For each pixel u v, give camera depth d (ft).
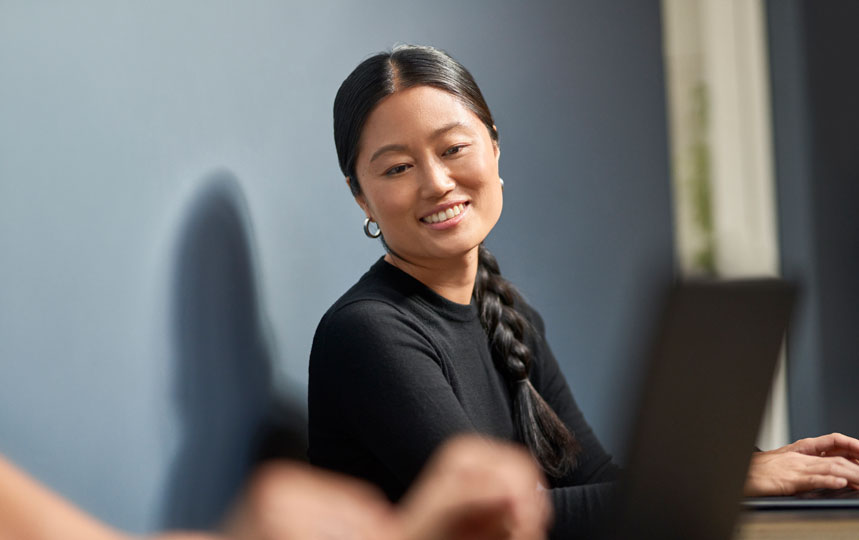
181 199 4.53
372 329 3.96
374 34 5.42
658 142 6.45
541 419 4.52
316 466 4.20
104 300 4.27
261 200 4.87
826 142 7.38
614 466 4.93
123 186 4.35
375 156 4.14
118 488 4.25
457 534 0.59
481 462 0.61
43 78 4.17
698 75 7.27
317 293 5.11
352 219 5.29
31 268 4.10
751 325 1.60
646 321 1.53
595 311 6.26
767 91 7.31
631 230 6.39
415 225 4.16
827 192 7.38
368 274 4.40
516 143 6.09
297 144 5.05
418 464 3.77
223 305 4.65
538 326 5.05
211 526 0.52
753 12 7.29
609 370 6.24
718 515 1.59
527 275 6.12
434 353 4.07
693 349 1.53
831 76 7.36
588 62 6.30
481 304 4.54
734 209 7.32
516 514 0.59
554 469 4.53
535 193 6.15
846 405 7.36
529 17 6.09
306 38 5.09
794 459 3.34
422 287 4.27
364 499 0.53
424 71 4.15
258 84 4.88
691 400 1.52
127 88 4.40
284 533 0.50
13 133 4.09
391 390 3.86
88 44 4.28
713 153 7.28
